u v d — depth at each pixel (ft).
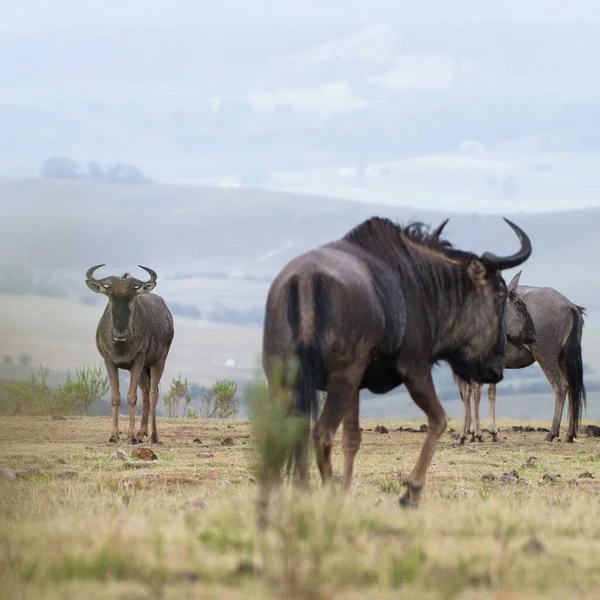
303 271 126.72
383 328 130.82
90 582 81.66
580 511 130.52
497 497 158.71
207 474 198.49
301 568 83.61
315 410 123.24
